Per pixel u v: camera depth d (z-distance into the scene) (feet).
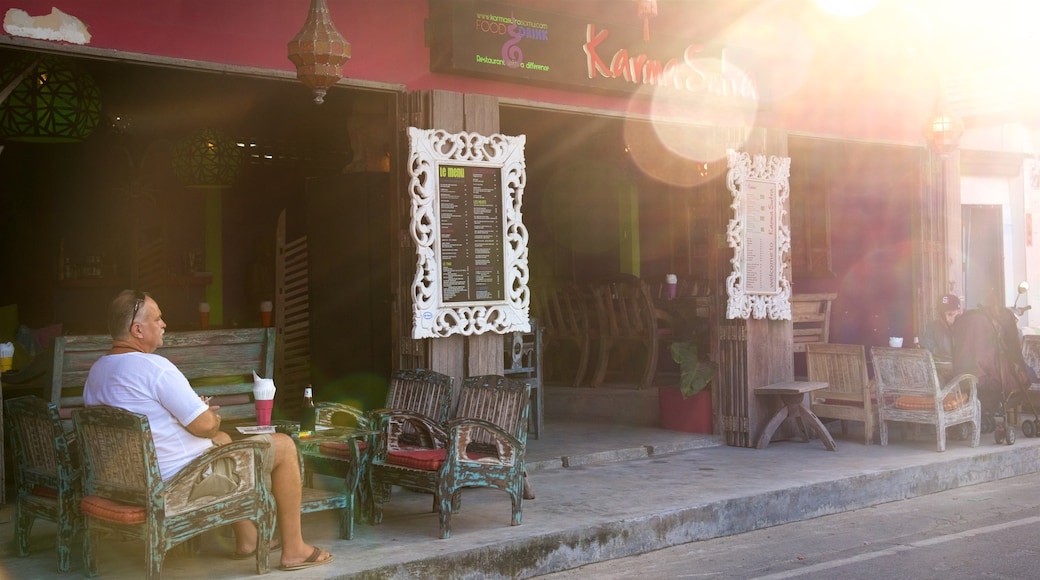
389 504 22.77
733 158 30.78
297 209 49.08
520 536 19.38
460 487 19.67
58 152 45.96
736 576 19.22
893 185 39.14
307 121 44.80
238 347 21.79
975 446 30.07
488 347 25.39
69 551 17.28
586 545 20.25
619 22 28.68
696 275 45.37
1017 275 47.03
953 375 31.27
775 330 31.96
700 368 31.96
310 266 31.27
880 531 22.99
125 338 17.02
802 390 29.99
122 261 46.85
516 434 21.90
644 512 21.56
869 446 30.48
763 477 25.58
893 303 39.50
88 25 19.84
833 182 41.34
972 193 45.62
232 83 38.11
